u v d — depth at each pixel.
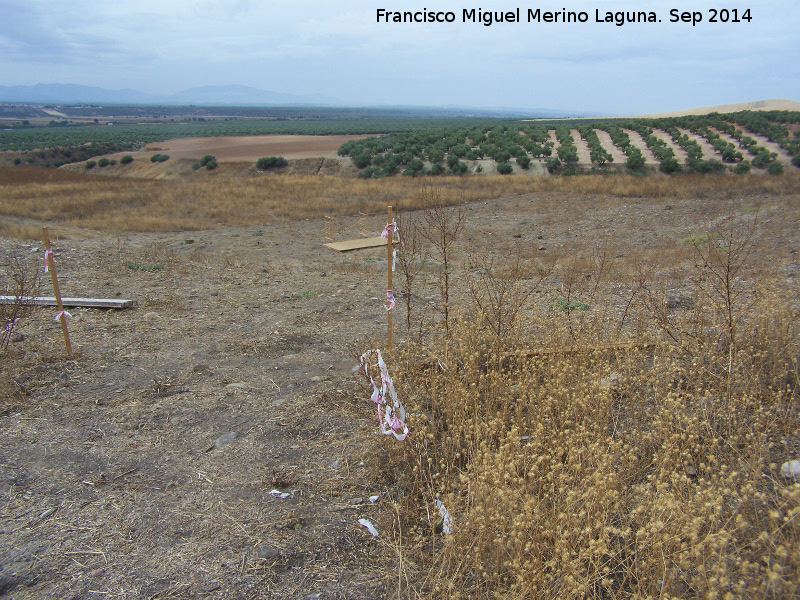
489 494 2.69
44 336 6.25
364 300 8.38
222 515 3.27
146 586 2.73
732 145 40.47
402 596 2.64
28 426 4.29
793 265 9.04
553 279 9.55
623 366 4.40
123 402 4.72
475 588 2.61
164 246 15.34
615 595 2.41
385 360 4.79
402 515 3.22
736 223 14.04
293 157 56.91
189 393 4.90
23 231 15.86
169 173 57.19
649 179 25.59
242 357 5.81
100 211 21.80
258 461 3.84
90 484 3.57
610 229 16.86
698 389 3.82
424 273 10.38
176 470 3.74
